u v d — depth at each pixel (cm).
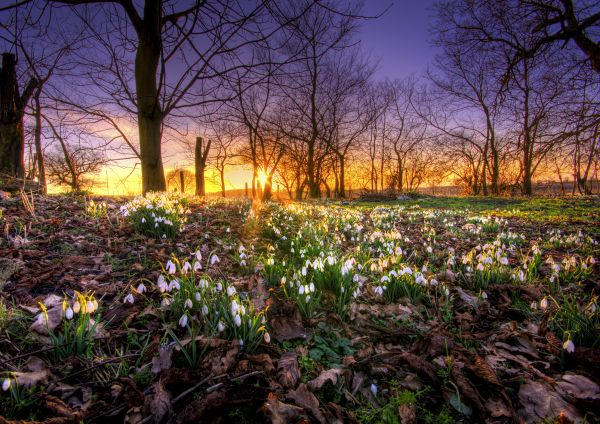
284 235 695
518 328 330
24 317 264
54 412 185
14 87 1078
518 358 279
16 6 475
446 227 1012
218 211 909
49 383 206
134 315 295
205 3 572
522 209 1641
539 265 531
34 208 623
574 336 292
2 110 1044
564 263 520
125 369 227
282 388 224
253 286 395
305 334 301
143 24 1018
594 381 245
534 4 1201
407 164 4916
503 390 235
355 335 315
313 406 211
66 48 1084
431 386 247
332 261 390
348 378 248
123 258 447
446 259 590
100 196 997
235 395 206
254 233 704
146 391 205
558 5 1226
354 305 373
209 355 239
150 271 405
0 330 245
